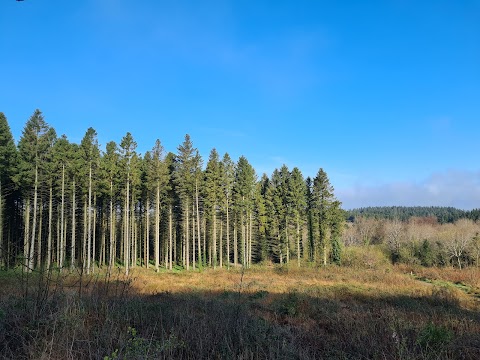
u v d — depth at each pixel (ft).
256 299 52.65
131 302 24.93
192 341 19.80
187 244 159.74
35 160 110.01
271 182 212.64
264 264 194.18
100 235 163.73
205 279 95.76
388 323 27.32
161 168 144.05
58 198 136.98
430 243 182.39
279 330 24.90
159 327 21.74
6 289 23.49
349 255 185.06
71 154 124.77
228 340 20.08
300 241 207.41
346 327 28.04
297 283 87.56
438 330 23.68
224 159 180.86
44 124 112.27
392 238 215.31
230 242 220.64
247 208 181.27
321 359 21.52
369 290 71.77
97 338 17.38
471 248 167.53
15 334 17.51
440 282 106.83
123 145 137.69
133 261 155.53
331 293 63.67
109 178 140.36
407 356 19.65
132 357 16.12
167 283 79.77
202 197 167.94
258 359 18.70
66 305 20.53
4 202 118.32
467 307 56.65
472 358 21.81
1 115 110.22
